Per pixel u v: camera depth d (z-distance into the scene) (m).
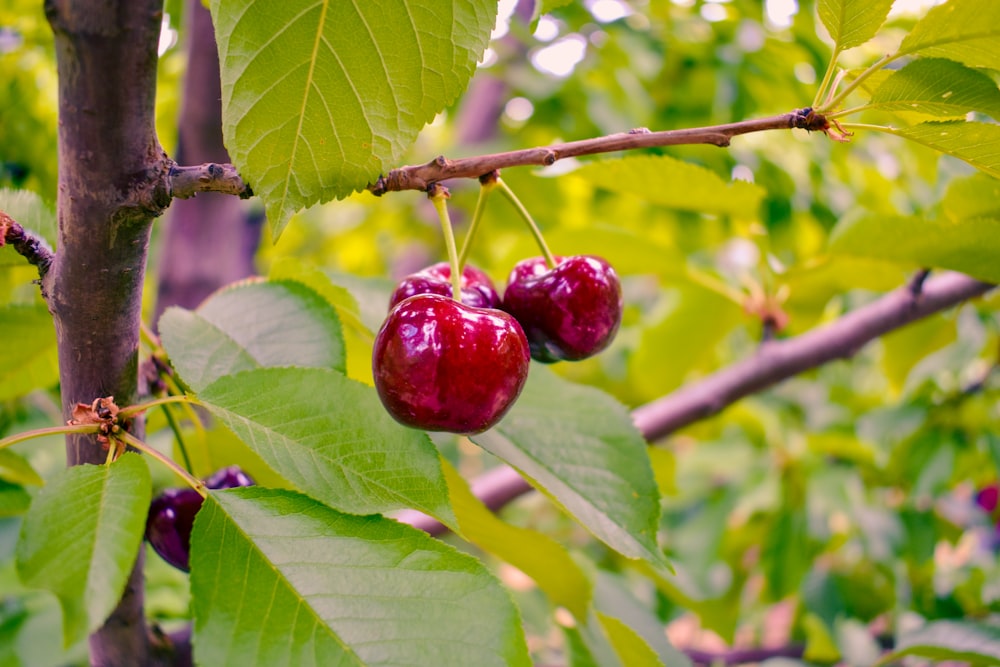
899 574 0.65
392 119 0.28
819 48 0.55
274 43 0.27
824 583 0.70
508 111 0.72
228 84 0.27
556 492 0.32
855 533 0.67
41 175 0.56
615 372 0.85
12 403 0.42
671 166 0.38
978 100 0.29
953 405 0.62
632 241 0.47
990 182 0.38
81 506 0.27
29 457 0.42
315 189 0.28
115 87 0.27
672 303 0.59
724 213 0.42
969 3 0.28
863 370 0.93
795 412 0.79
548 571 0.35
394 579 0.28
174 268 0.43
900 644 0.42
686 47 0.58
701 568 0.68
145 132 0.27
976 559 0.72
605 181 0.40
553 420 0.34
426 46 0.27
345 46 0.27
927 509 0.67
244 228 0.71
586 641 0.37
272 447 0.28
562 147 0.29
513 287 0.33
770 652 0.66
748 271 0.54
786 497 0.71
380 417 0.29
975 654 0.39
